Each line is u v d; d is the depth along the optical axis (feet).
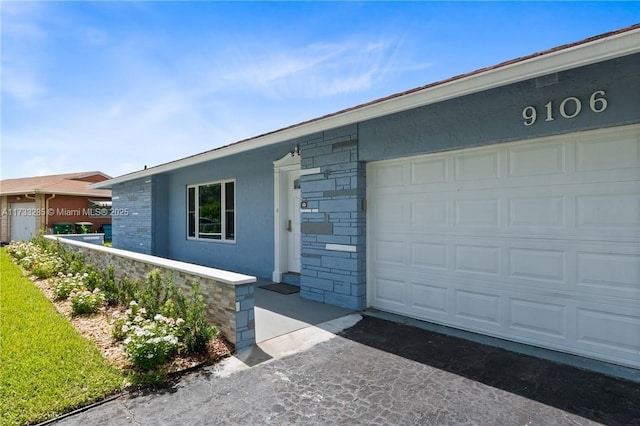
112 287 19.38
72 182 76.89
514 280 13.52
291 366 11.61
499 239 13.89
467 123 14.02
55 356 12.04
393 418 8.71
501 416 8.73
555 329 12.62
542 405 9.20
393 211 17.28
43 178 84.64
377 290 17.99
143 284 19.58
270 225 26.18
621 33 8.94
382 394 9.83
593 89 11.12
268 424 8.52
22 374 10.73
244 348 13.03
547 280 12.75
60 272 25.46
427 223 16.03
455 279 15.16
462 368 11.37
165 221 37.96
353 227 18.02
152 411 9.08
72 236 43.50
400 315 16.96
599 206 11.68
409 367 11.48
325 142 19.42
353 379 10.70
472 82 11.71
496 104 13.24
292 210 25.18
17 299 19.84
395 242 17.24
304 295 20.61
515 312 13.53
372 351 12.79
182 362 11.67
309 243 20.34
